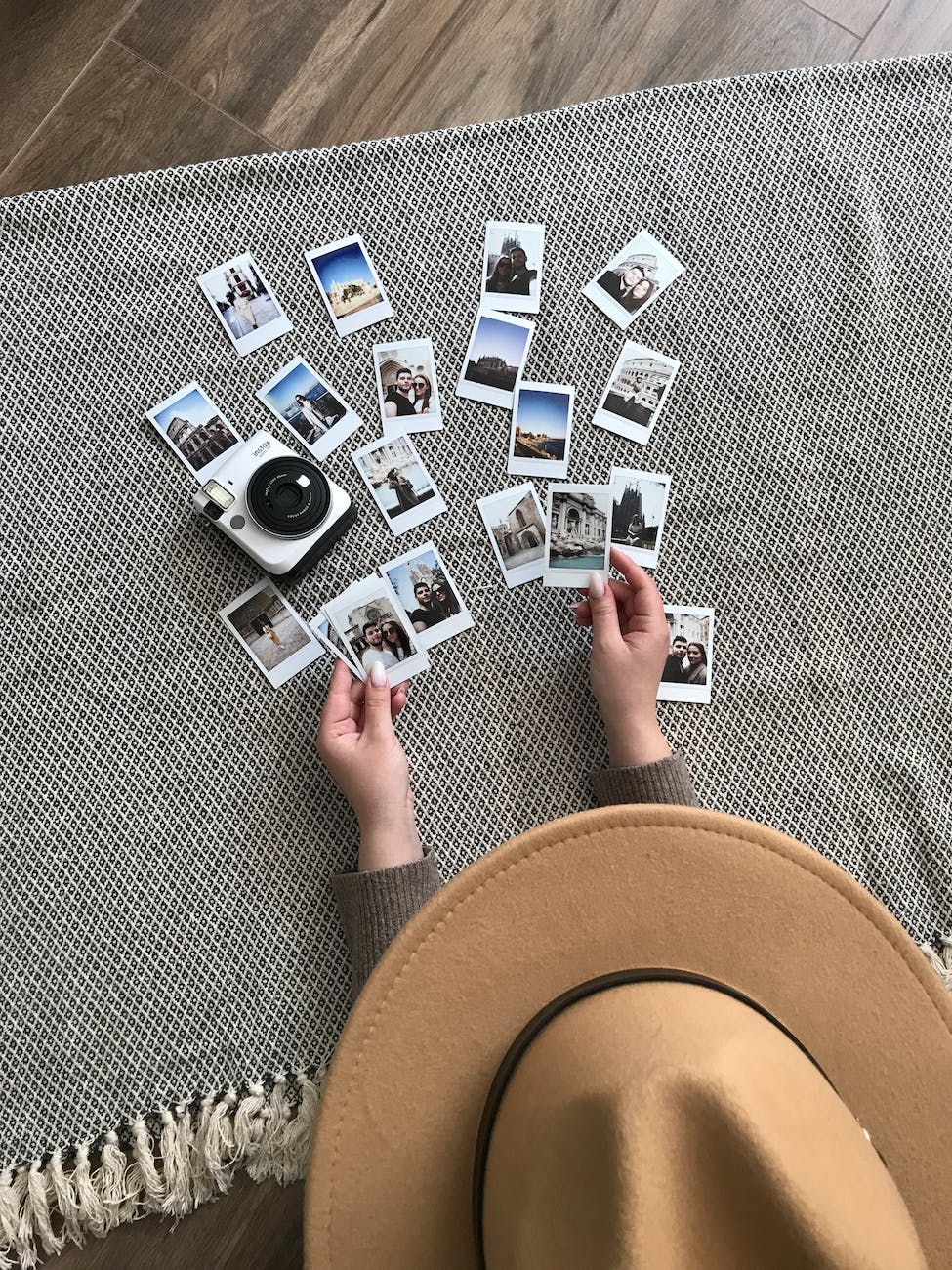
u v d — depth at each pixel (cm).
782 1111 64
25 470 130
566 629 130
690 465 133
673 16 141
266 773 127
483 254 134
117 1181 120
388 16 140
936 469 134
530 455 132
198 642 129
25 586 129
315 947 125
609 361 134
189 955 124
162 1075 122
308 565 127
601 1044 67
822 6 141
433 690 129
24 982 123
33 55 137
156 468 131
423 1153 77
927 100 139
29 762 126
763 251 136
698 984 73
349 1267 75
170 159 136
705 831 85
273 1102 121
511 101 139
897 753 130
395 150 135
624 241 135
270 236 133
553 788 128
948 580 132
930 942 128
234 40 139
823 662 131
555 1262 62
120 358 131
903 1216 65
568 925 82
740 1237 62
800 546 133
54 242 132
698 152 137
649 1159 61
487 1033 79
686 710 130
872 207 137
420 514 131
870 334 136
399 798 120
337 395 132
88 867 125
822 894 84
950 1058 82
